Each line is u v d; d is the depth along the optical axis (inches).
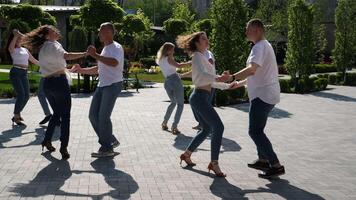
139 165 254.1
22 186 210.7
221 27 588.4
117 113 463.5
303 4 814.5
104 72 263.3
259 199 199.3
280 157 285.9
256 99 225.9
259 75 223.6
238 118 446.0
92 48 253.1
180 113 354.0
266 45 223.3
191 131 366.6
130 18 1382.9
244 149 303.1
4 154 274.5
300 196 205.3
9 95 592.7
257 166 241.8
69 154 272.8
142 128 376.2
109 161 261.6
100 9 973.8
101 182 219.3
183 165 256.1
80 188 209.0
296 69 805.9
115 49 260.5
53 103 267.3
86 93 677.3
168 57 351.9
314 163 271.1
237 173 242.7
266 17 1562.5
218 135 235.0
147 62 1387.8
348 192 213.3
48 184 214.4
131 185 215.5
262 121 227.8
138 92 703.7
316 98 684.7
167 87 354.6
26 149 289.1
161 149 297.1
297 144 328.8
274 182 227.5
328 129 396.5
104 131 268.1
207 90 236.4
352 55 1029.2
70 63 764.0
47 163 254.4
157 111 482.6
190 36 237.5
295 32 809.5
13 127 368.5
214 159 235.6
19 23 938.7
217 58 589.9
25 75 376.8
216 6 591.5
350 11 1016.2
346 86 979.9
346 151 307.1
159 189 210.2
